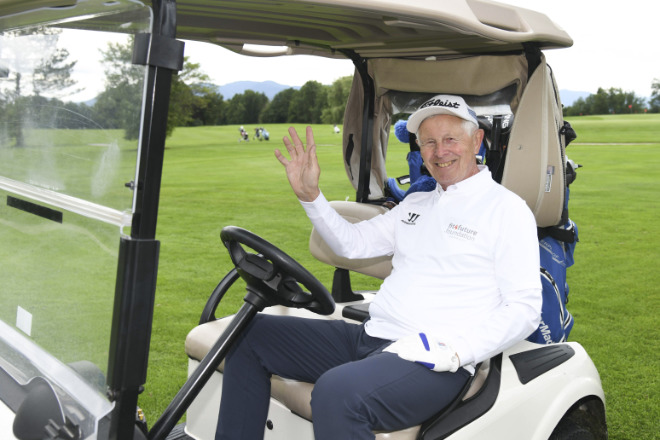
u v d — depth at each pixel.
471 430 1.72
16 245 1.43
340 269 2.72
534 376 1.90
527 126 2.19
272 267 1.75
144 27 1.04
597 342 4.29
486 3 1.88
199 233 8.30
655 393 3.39
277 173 18.75
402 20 1.60
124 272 1.07
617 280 6.10
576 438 1.95
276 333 1.97
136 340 1.09
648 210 11.12
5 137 1.49
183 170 19.73
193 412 2.28
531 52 2.14
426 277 1.95
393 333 1.94
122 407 1.12
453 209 1.97
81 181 1.18
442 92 2.47
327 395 1.64
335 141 37.09
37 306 1.33
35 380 1.31
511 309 1.79
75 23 1.20
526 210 1.90
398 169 14.26
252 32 2.21
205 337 2.18
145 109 1.05
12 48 1.44
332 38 2.36
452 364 1.67
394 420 1.68
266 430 2.05
